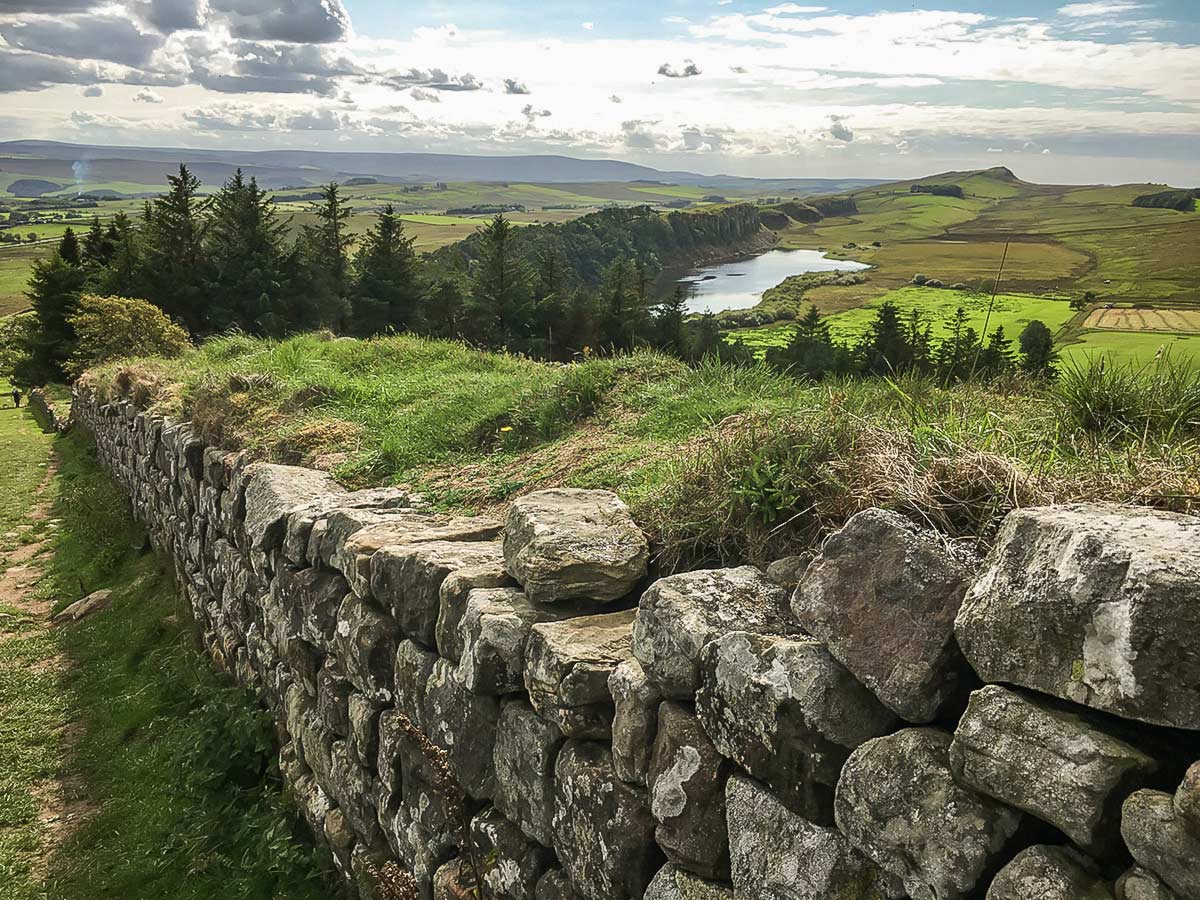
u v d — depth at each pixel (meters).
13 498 16.22
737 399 5.87
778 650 2.49
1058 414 3.64
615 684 3.08
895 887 2.19
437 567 4.25
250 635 7.22
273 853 5.57
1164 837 1.63
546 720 3.42
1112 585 1.78
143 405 13.32
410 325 46.19
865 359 6.71
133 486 13.59
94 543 12.68
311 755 5.72
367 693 4.86
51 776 7.12
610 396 6.94
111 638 9.57
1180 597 1.67
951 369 5.05
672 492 3.92
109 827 6.34
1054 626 1.89
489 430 7.24
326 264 50.31
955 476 2.75
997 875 1.92
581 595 3.66
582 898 3.23
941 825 2.04
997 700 1.98
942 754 2.12
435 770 4.11
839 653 2.39
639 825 2.96
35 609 10.83
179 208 43.88
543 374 8.41
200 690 7.75
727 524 3.46
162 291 42.75
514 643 3.58
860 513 2.53
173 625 9.51
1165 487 2.42
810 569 2.59
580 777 3.18
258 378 9.70
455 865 4.08
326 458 7.41
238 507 7.41
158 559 11.33
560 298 47.03
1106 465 2.83
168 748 7.07
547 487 5.50
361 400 8.88
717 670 2.65
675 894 2.81
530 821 3.53
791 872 2.40
